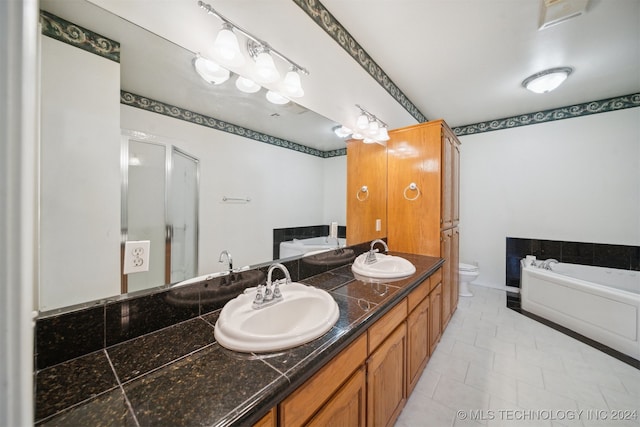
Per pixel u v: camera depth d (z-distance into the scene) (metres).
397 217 2.49
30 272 0.27
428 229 2.33
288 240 1.64
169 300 0.96
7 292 0.26
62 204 0.75
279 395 0.64
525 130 3.33
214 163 1.22
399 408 1.40
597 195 2.91
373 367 1.11
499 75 2.40
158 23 0.95
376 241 2.15
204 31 1.08
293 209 1.67
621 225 2.79
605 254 2.87
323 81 1.69
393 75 2.42
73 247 0.77
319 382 0.81
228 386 0.64
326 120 1.76
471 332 2.41
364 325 1.00
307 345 0.82
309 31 1.55
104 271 0.84
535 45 1.96
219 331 0.85
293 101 1.49
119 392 0.62
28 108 0.27
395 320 1.34
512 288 3.45
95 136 0.82
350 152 2.11
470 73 2.37
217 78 1.17
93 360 0.75
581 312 2.33
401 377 1.42
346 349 0.94
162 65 0.98
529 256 3.18
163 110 1.01
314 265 1.69
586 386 1.69
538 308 2.72
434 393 1.64
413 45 1.98
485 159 3.61
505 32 1.82
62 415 0.56
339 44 1.78
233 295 1.19
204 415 0.56
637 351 1.96
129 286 0.90
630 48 1.98
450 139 2.62
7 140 0.26
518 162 3.38
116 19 0.85
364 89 2.10
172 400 0.60
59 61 0.74
